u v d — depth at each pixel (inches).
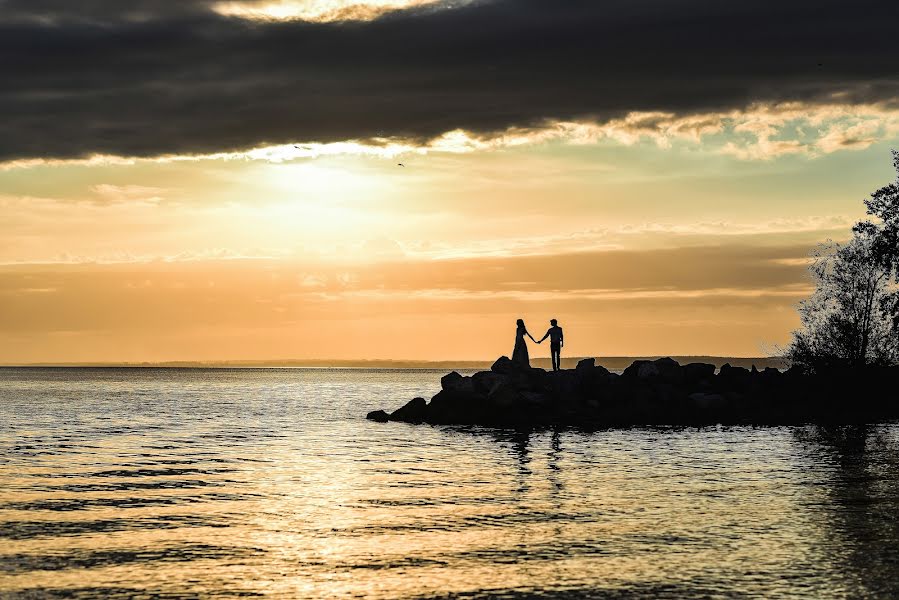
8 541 828.6
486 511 965.8
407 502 1030.4
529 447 1642.5
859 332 2385.6
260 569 727.1
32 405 3346.5
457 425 2208.4
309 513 965.8
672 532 846.5
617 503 1007.0
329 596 653.3
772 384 2450.8
